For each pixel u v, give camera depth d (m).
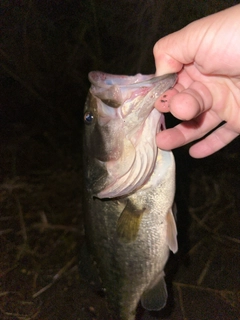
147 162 0.22
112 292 0.28
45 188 0.53
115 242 0.25
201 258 0.45
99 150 0.23
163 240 0.25
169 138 0.23
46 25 0.49
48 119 0.58
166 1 0.44
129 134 0.22
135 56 0.50
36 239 0.48
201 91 0.24
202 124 0.27
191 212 0.49
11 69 0.52
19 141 0.57
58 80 0.54
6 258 0.46
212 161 0.51
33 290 0.44
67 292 0.44
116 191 0.23
